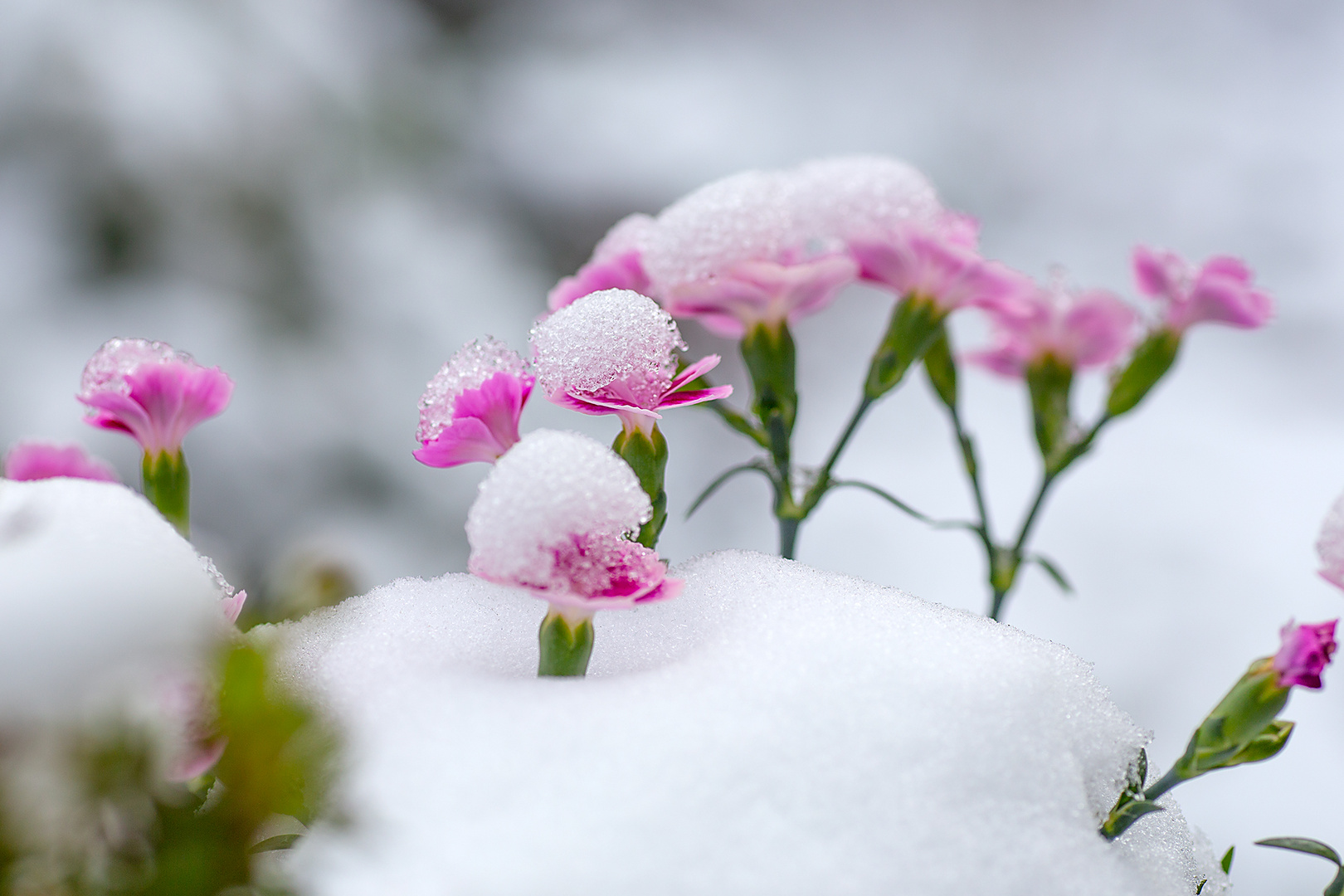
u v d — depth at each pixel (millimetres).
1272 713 715
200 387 746
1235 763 720
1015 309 794
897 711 688
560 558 692
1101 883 685
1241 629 1734
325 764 672
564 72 2762
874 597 720
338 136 1845
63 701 585
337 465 1688
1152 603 1806
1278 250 2752
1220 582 1840
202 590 659
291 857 684
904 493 2086
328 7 1964
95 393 738
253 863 667
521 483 688
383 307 1801
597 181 2680
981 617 719
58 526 657
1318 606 1775
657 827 673
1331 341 2467
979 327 2293
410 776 676
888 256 789
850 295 2781
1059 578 827
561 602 688
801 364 2641
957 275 787
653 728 682
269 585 749
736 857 672
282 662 700
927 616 712
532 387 726
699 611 718
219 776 659
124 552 636
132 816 634
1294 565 1864
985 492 2061
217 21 1736
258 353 1680
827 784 679
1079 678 711
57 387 1597
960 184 2971
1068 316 836
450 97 2152
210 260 1699
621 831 672
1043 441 842
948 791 683
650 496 741
